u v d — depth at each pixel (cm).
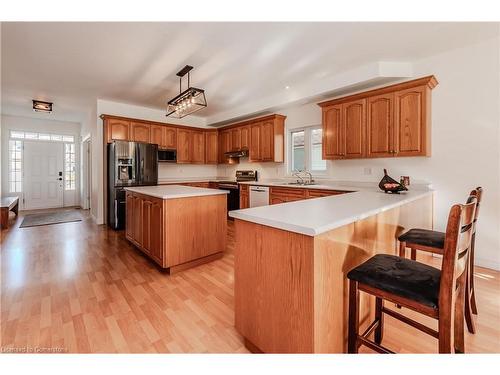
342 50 290
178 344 155
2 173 616
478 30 251
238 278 152
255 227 139
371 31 252
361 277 122
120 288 229
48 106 505
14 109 564
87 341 157
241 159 604
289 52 295
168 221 256
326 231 115
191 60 316
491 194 270
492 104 268
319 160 452
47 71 350
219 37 263
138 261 296
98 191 490
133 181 462
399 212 204
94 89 423
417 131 295
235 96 469
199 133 612
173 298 212
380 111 323
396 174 340
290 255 120
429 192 276
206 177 665
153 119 552
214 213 296
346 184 397
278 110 496
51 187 688
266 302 134
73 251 329
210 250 292
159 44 277
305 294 114
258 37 263
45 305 198
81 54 299
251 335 144
